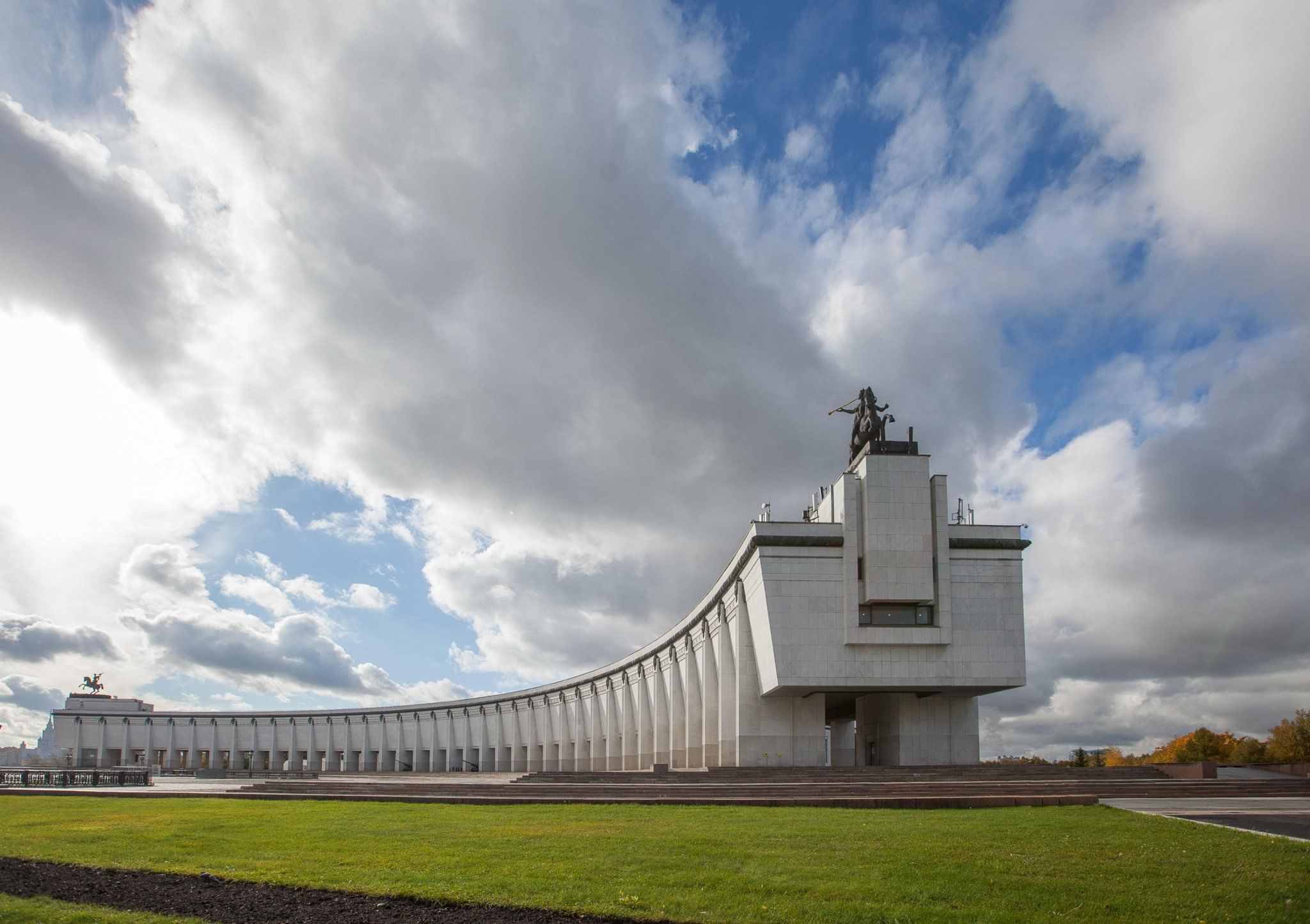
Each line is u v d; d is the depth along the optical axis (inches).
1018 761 3193.9
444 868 741.3
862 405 2485.2
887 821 1011.9
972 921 561.3
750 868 718.5
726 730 2709.2
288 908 634.2
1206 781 1662.2
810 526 2347.4
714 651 2994.6
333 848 870.4
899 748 2437.3
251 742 5935.0
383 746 5743.1
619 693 4197.8
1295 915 581.0
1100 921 564.1
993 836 881.5
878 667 2311.8
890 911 587.5
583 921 588.1
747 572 2480.3
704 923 570.6
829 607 2327.8
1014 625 2356.1
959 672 2325.3
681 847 823.1
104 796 1726.1
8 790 2001.7
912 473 2356.1
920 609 2356.1
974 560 2379.4
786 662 2301.9
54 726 5885.8
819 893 633.0
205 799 1641.2
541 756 5108.3
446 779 2746.1
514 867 737.6
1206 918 572.1
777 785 1566.2
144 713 5984.3
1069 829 931.3
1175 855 767.1
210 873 752.3
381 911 620.1
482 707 5497.1
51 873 769.6
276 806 1397.6
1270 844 826.2
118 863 809.5
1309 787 1589.6
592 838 892.6
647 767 3695.9
